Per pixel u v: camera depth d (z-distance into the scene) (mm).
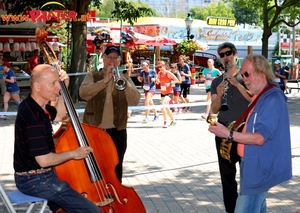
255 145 4152
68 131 4613
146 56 32656
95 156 4809
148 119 14289
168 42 29469
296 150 10180
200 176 8078
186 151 10062
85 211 4172
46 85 3990
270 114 4090
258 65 4219
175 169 8555
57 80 4055
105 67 5730
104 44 25734
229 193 5664
